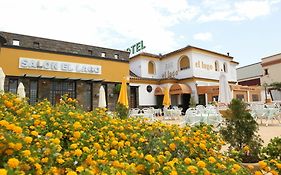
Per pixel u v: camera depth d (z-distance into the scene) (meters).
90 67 19.39
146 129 3.88
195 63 26.14
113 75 20.81
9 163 1.78
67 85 18.16
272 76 35.78
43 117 3.83
